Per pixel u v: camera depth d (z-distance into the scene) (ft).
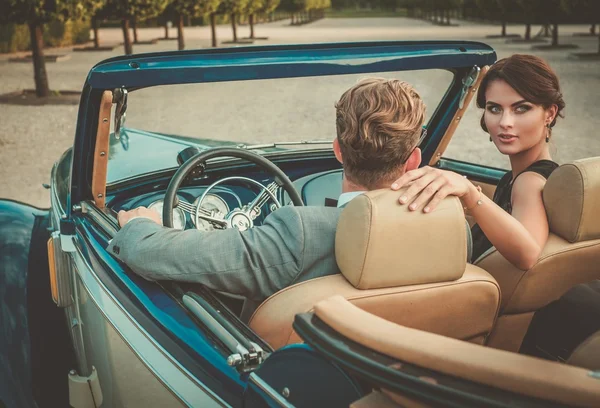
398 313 5.03
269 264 5.33
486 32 120.98
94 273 6.72
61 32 98.17
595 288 5.96
